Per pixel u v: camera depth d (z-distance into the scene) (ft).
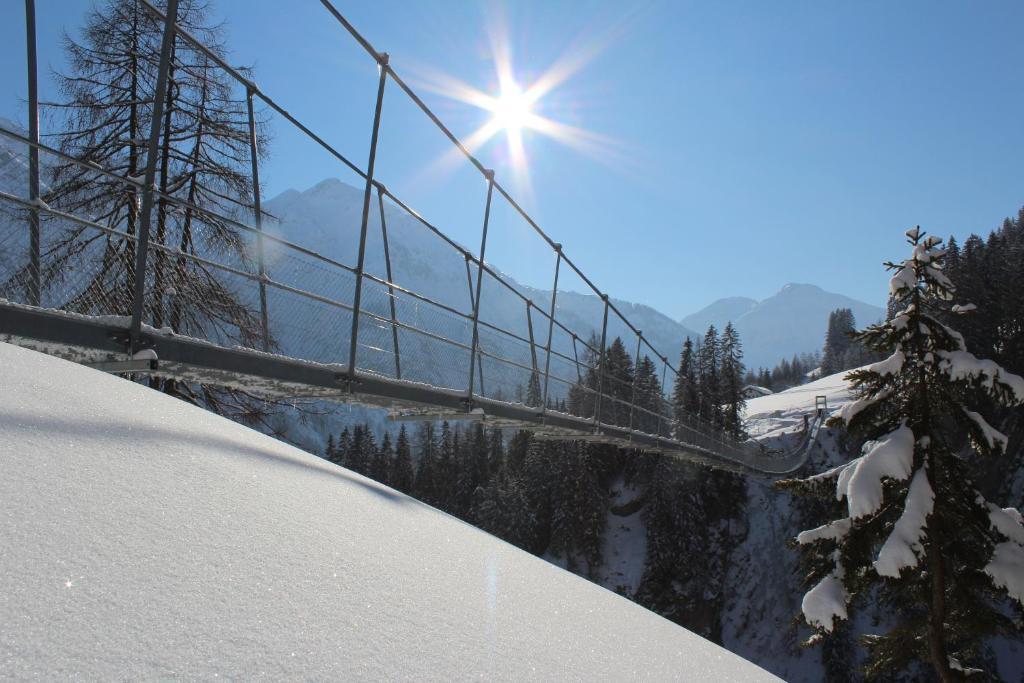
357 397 22.45
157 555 4.34
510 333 35.22
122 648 3.31
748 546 153.58
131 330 14.57
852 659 125.08
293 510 6.37
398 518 8.19
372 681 3.92
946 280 30.35
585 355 47.88
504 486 167.02
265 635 3.96
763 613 144.05
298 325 20.20
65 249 15.23
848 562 29.17
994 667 71.05
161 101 15.16
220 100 36.17
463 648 4.96
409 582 5.89
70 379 7.83
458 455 192.54
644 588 146.00
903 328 30.48
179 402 9.36
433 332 27.78
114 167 31.35
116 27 33.35
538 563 9.72
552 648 5.86
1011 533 28.45
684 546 146.92
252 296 23.40
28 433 5.46
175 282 18.70
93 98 32.94
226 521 5.33
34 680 2.84
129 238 14.67
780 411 222.48
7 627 3.12
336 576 5.26
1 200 12.54
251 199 35.32
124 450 5.99
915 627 31.01
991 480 136.15
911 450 28.32
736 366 231.09
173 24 15.52
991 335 149.07
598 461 166.91
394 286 25.09
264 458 8.05
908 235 31.45
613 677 5.82
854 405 31.22
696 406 168.86
